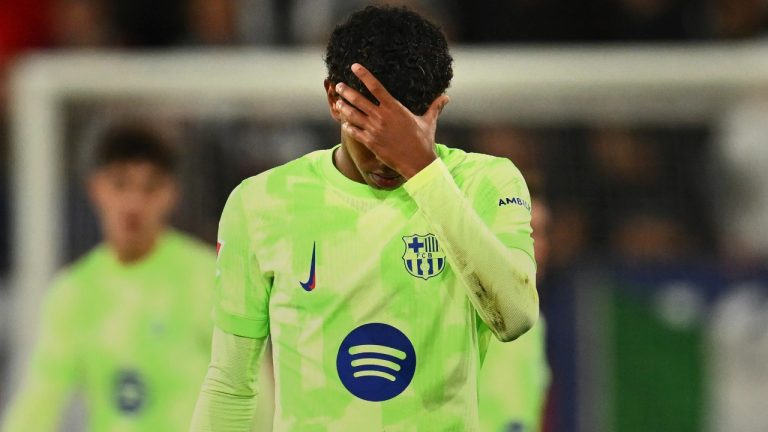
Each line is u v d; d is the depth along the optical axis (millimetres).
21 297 22266
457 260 9383
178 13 27516
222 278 10305
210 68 22562
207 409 10438
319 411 9844
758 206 22625
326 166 10109
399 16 9625
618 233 22672
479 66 22484
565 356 22172
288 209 10008
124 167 17562
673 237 22719
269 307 10180
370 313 9773
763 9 27406
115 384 17719
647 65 22547
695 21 27000
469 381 9914
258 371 10633
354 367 9797
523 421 14383
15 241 23766
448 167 10102
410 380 9773
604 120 22734
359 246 9828
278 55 25438
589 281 22281
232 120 22516
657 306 22312
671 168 22875
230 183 22359
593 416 22094
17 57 27516
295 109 22531
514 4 26703
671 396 22234
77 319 17734
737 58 22625
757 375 22234
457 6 26656
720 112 22875
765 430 22203
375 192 9930
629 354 22234
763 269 22359
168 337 17641
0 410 22969
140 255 17797
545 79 22422
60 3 27906
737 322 22328
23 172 22484
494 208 9992
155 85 22578
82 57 23891
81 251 22312
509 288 9406
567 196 22703
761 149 22547
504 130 22609
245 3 26938
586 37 26859
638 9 26844
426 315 9766
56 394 17734
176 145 20359
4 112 26500
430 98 9602
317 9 26391
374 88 9312
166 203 17984
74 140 22594
